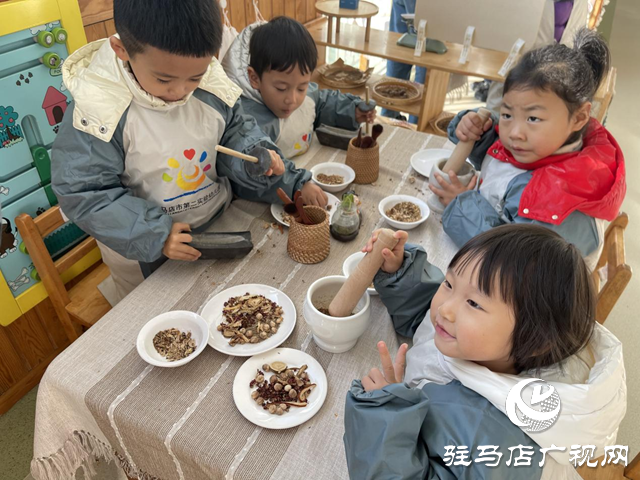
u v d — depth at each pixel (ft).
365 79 8.27
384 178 4.80
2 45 3.89
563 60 3.39
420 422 2.17
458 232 3.85
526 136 3.59
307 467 2.41
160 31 2.87
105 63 3.38
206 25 2.96
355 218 3.89
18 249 4.63
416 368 2.76
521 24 6.33
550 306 2.08
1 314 4.69
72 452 2.98
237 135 4.14
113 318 3.19
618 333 6.51
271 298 3.39
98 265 5.70
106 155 3.47
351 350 3.06
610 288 3.53
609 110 12.14
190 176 3.90
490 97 7.66
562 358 2.26
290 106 4.78
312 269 3.68
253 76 4.74
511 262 2.10
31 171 4.49
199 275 3.58
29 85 4.20
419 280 3.02
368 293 3.17
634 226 8.46
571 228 3.59
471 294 2.21
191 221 4.10
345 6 7.40
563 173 3.57
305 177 4.29
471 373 2.30
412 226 4.08
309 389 2.77
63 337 5.74
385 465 2.10
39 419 2.85
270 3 7.91
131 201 3.51
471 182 4.21
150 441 2.60
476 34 6.67
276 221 4.21
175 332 3.10
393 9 9.68
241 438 2.52
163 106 3.54
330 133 5.23
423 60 7.16
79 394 2.71
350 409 2.26
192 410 2.65
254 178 4.05
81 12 4.85
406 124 7.80
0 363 5.07
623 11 19.65
